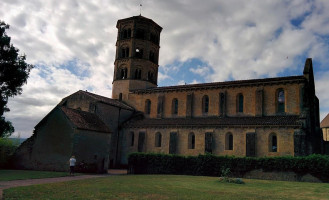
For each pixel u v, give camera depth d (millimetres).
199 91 46531
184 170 33281
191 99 46594
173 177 28734
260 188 20953
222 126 39406
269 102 40688
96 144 35969
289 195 17625
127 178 27000
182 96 47906
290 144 34656
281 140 35312
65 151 33125
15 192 16562
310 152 35062
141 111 51219
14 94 37188
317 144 42094
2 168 35938
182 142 41906
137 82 53625
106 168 36969
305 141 33562
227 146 38969
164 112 48875
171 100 48688
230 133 39219
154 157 34875
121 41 55938
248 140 36938
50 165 33688
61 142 33656
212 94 45281
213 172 31812
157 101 49781
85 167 33625
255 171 30156
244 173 30609
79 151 33250
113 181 23656
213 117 44062
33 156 35156
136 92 52188
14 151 36938
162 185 21203
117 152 46406
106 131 37812
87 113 39625
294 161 28531
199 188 19938
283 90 40375
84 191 17359
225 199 15211
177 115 47594
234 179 24547
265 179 29422
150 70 55750
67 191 17250
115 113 47188
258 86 41875
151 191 17781
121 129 47188
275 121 36750
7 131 37500
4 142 37031
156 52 57500
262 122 37031
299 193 18656
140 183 22375
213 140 39562
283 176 28750
